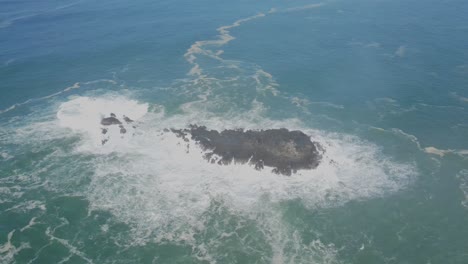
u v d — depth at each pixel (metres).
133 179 65.88
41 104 90.00
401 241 54.38
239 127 79.94
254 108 87.50
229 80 101.31
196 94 94.31
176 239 54.41
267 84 98.69
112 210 59.47
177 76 104.25
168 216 58.34
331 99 91.25
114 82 101.00
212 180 65.25
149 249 52.78
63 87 98.00
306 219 57.94
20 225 56.69
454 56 110.12
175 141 74.94
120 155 71.88
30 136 77.94
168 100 91.62
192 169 67.81
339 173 66.94
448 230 56.03
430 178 65.81
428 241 54.28
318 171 66.81
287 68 107.75
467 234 55.28
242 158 68.19
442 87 94.12
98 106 88.50
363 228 56.53
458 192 62.69
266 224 57.00
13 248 52.84
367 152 72.38
